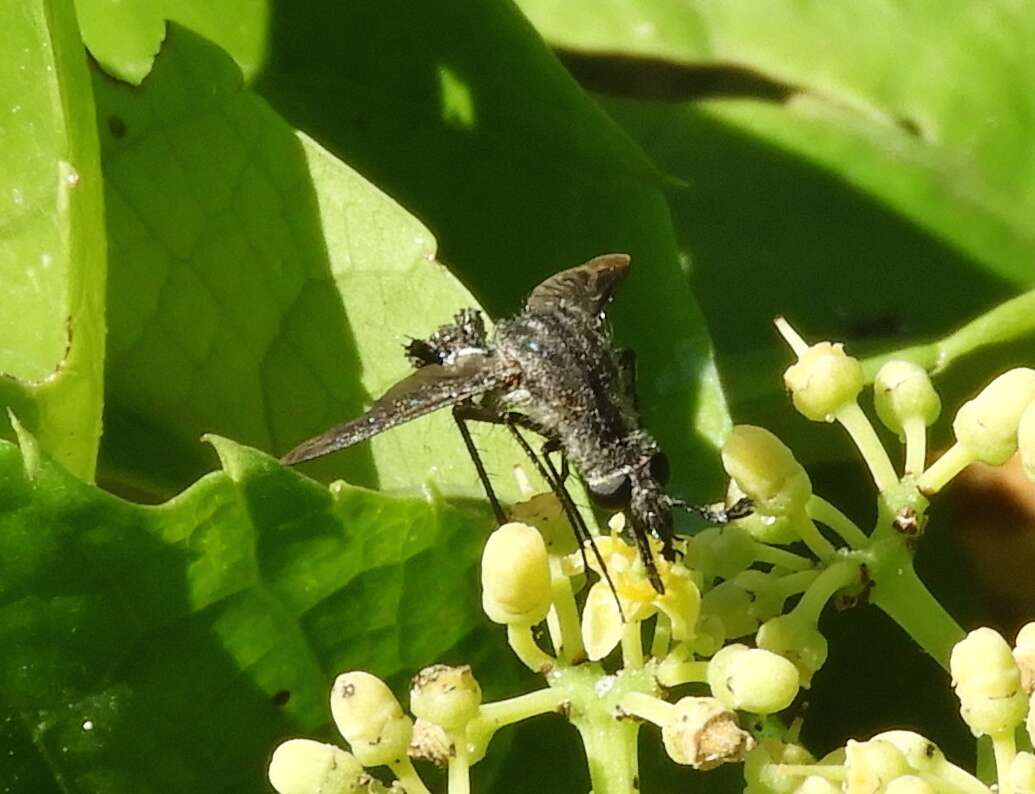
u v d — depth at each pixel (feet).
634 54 0.65
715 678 0.47
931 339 0.61
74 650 0.47
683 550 0.49
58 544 0.46
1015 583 0.57
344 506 0.48
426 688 0.47
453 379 0.50
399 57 0.58
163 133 0.53
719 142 0.64
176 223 0.53
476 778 0.50
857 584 0.48
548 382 0.50
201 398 0.52
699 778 0.51
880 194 0.63
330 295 0.53
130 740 0.48
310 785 0.46
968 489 0.57
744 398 0.56
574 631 0.47
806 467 0.57
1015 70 0.65
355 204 0.53
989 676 0.46
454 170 0.57
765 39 0.65
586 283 0.51
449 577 0.49
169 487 0.52
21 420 0.48
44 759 0.47
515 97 0.57
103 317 0.50
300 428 0.52
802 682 0.48
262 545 0.48
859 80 0.65
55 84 0.49
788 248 0.63
